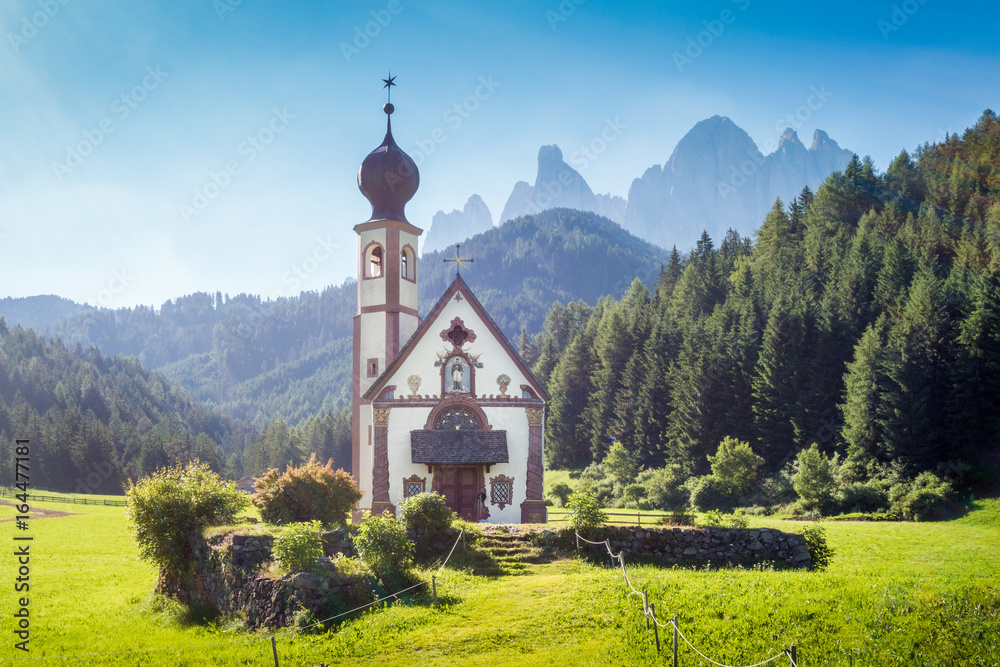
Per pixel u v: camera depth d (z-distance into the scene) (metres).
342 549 27.28
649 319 113.00
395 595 23.70
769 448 76.19
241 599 23.25
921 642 17.00
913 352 64.88
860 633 17.58
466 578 26.86
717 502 66.12
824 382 76.88
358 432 47.38
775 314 80.81
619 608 20.20
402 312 48.97
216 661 19.39
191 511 27.17
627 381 100.50
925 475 58.56
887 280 82.75
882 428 65.06
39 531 53.84
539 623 19.97
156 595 26.92
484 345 43.47
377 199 50.78
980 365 62.41
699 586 21.70
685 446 83.12
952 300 68.75
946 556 33.31
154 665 19.36
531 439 42.75
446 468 42.16
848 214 124.38
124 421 185.38
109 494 135.25
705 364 85.06
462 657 18.31
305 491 33.38
